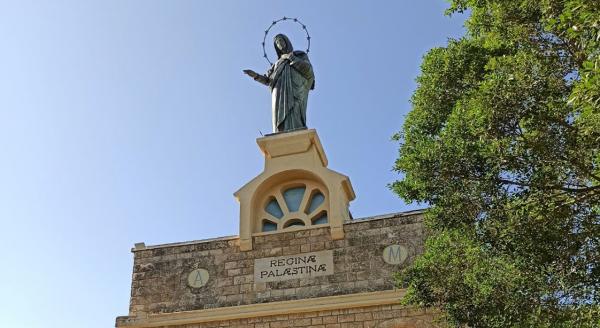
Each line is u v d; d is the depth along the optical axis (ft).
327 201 82.84
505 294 52.85
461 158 52.42
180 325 77.71
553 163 48.62
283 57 94.68
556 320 50.75
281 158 85.71
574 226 49.65
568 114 48.65
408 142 63.36
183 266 81.41
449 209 53.57
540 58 51.70
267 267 79.30
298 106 90.89
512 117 48.85
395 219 78.74
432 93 66.13
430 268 59.00
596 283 49.01
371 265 76.74
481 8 59.72
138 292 80.74
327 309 74.95
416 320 72.54
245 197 83.97
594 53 47.34
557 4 49.88
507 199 50.67
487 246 53.72
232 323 76.59
